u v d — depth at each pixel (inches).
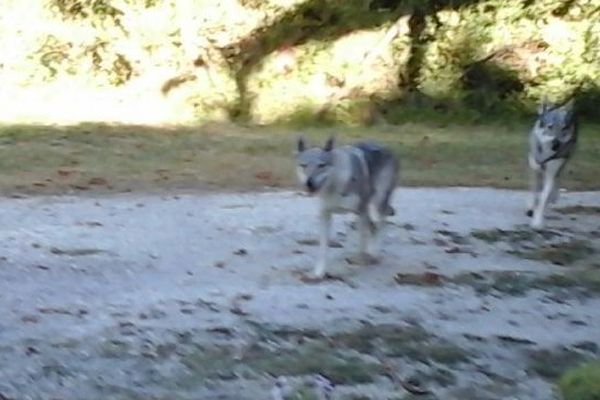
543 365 342.0
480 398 311.7
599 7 1171.3
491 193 707.4
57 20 1128.8
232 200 653.9
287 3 1164.5
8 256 477.1
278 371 327.6
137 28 1125.7
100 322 377.4
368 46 1151.6
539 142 580.1
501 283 447.2
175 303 404.5
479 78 1157.1
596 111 1138.0
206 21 1130.0
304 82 1121.4
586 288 445.7
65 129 941.2
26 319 379.2
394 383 321.7
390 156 470.9
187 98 1099.3
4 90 1111.0
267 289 428.8
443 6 1179.9
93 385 315.3
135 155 837.2
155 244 512.7
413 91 1146.0
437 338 366.6
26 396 305.4
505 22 1163.3
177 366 331.9
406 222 577.9
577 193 731.4
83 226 555.8
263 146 904.3
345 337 363.3
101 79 1130.0
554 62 1154.0
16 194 661.9
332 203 447.2
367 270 463.5
